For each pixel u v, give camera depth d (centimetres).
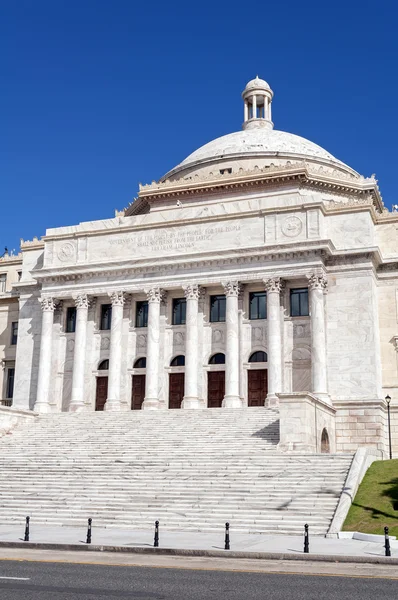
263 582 1777
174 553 2361
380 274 5881
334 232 5859
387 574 1934
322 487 3388
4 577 1814
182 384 6025
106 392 6228
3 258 7956
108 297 6362
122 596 1563
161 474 3819
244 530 2964
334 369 5516
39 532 2939
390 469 3675
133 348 6225
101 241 6425
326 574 1916
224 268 5884
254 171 6744
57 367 6388
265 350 5809
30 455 4500
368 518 2989
